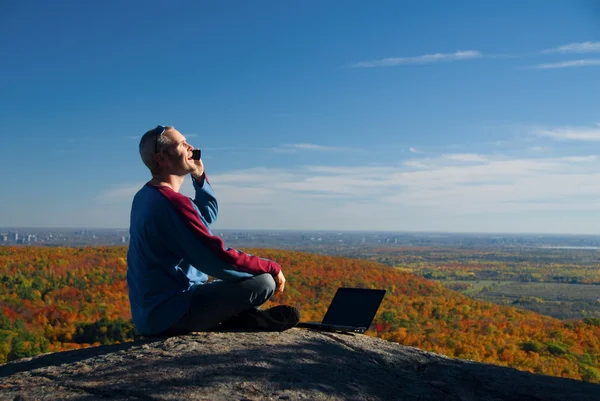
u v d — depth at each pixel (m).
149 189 2.78
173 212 2.64
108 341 23.33
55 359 2.53
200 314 2.71
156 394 1.95
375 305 3.13
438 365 2.70
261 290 2.80
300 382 2.13
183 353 2.38
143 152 2.86
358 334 3.04
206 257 2.63
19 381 2.19
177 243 2.68
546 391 2.43
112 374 2.18
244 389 2.01
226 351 2.42
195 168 2.95
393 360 2.66
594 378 21.20
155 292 2.73
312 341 2.71
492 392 2.39
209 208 3.15
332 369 2.34
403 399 2.18
